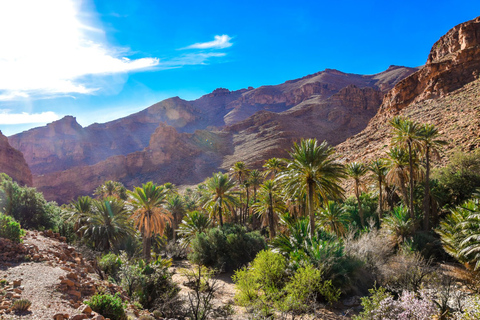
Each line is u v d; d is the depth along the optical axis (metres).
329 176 20.33
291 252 17.02
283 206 35.34
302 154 20.36
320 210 29.72
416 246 21.89
